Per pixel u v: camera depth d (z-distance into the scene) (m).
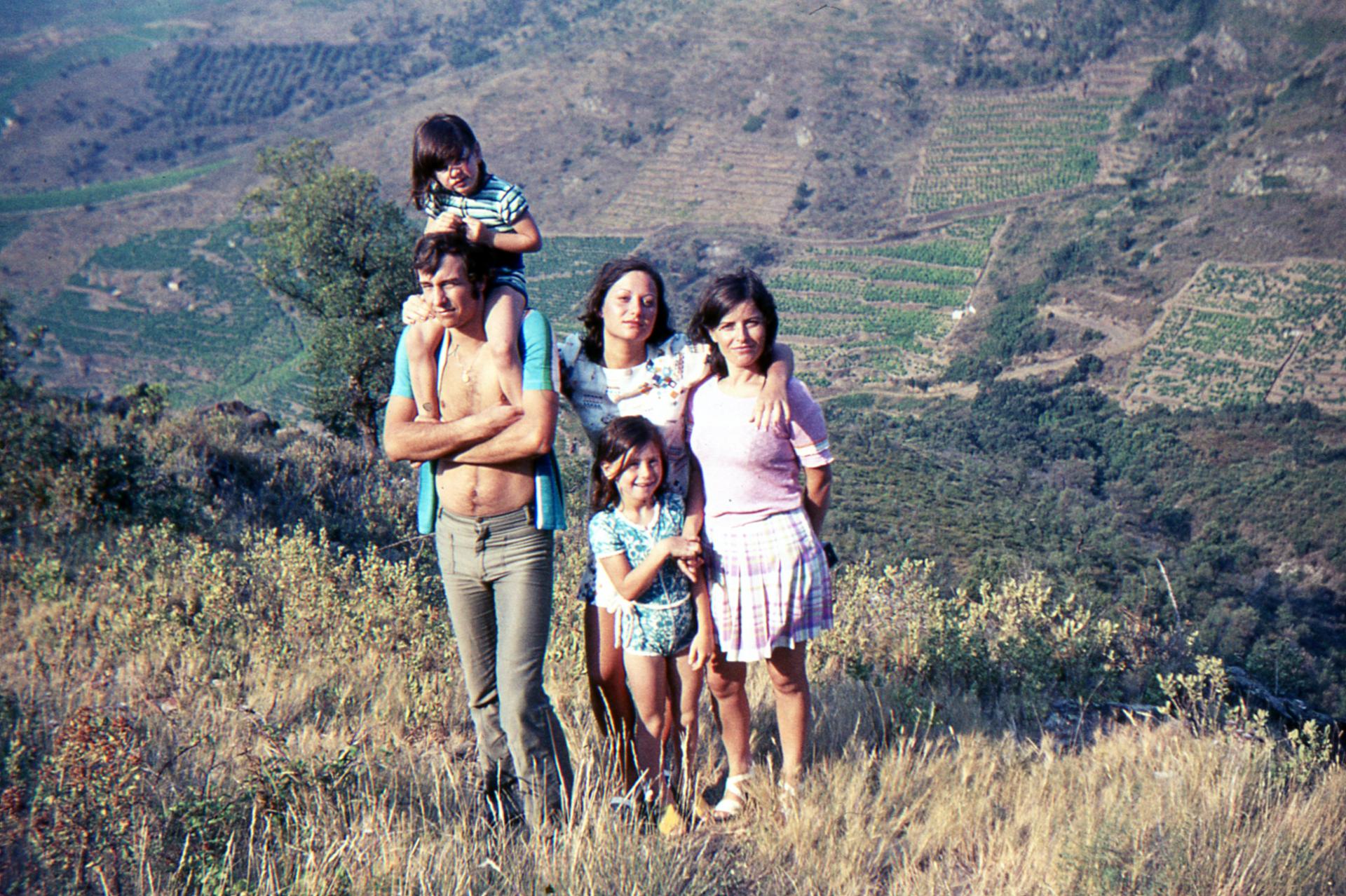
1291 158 192.62
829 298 179.00
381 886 2.65
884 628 6.14
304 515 10.07
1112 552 58.97
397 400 3.21
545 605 3.19
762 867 3.13
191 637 5.33
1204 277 160.00
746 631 3.45
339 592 6.41
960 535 53.06
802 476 3.62
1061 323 154.38
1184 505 95.38
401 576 6.61
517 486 3.12
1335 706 19.47
